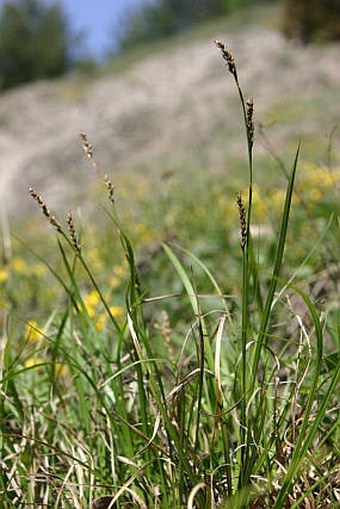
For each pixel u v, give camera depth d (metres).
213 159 18.23
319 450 2.25
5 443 2.55
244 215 1.91
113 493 2.25
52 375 2.67
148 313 4.67
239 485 1.99
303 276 4.12
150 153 26.78
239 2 53.09
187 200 8.36
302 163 10.53
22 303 5.86
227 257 5.86
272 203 6.58
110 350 3.04
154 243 5.97
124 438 2.19
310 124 20.06
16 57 53.94
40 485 2.37
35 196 2.11
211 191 8.59
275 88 30.14
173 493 2.04
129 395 2.71
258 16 41.69
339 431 2.33
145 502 2.15
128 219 8.06
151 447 2.20
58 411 2.82
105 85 37.28
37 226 14.78
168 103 32.75
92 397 2.76
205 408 2.62
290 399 2.41
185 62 37.59
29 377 3.26
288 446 2.23
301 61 32.34
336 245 4.55
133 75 37.69
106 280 6.11
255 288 2.35
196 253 5.87
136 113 31.70
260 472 2.17
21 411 2.53
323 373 2.61
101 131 30.16
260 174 10.62
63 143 28.62
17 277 6.60
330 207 5.77
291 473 1.89
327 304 3.39
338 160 11.48
